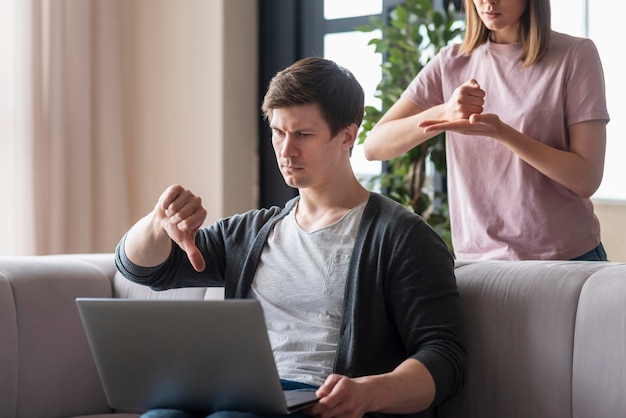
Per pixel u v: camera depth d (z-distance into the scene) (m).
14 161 3.84
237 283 1.79
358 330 1.62
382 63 3.88
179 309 1.36
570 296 1.60
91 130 4.11
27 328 2.07
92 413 2.19
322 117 1.65
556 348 1.59
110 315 1.43
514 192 2.07
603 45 3.77
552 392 1.59
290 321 1.68
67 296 2.18
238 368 1.36
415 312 1.62
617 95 3.75
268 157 4.27
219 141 4.09
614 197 3.76
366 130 3.60
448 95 2.20
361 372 1.62
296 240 1.73
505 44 2.10
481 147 2.12
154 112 4.25
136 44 4.27
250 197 4.25
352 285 1.65
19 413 2.04
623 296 1.49
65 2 3.96
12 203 3.84
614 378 1.47
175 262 1.82
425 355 1.56
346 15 4.20
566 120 2.03
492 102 2.12
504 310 1.69
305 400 1.41
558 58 2.03
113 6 4.16
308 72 1.65
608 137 3.77
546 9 2.02
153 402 1.50
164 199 1.60
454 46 2.23
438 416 1.78
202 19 4.14
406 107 2.26
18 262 2.15
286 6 4.26
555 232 2.04
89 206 4.05
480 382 1.71
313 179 1.67
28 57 3.84
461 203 2.18
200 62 4.14
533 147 1.94
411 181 3.59
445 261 1.67
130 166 4.29
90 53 4.08
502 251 2.09
